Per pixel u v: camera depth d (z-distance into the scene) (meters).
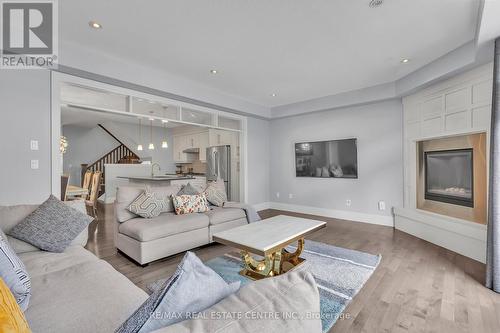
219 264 2.77
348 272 2.52
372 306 1.95
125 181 7.57
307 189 5.61
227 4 2.18
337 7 2.22
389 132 4.43
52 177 2.97
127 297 1.27
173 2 2.15
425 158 3.84
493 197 2.18
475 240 2.84
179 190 3.71
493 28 2.09
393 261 2.82
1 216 2.05
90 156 8.62
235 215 3.70
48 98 2.96
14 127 2.75
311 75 3.89
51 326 1.04
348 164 4.95
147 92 3.85
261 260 2.77
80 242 2.24
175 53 3.13
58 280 1.44
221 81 4.16
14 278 1.13
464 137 3.17
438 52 3.09
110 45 2.92
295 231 2.48
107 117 6.97
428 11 2.28
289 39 2.78
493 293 2.13
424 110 3.72
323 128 5.33
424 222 3.60
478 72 2.88
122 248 2.98
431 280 2.37
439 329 1.68
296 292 0.72
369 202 4.70
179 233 3.01
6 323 0.60
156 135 9.25
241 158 5.73
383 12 2.29
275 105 5.77
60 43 2.81
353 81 4.16
